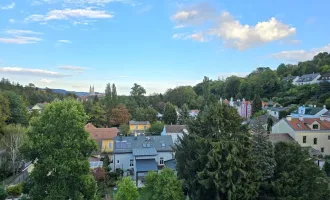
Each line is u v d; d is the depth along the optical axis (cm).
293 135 4294
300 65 13800
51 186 1791
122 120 7862
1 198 2508
